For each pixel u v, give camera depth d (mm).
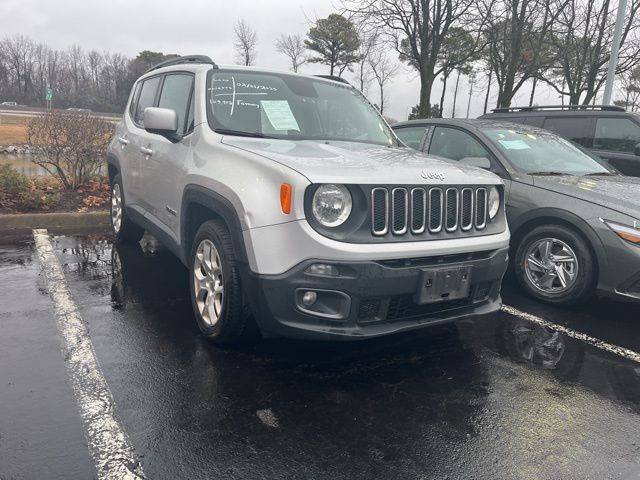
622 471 2492
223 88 4141
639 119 7223
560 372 3494
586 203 4547
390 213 3016
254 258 3033
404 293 3062
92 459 2393
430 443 2645
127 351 3461
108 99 79188
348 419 2814
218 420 2740
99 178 8492
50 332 3686
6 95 79688
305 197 2877
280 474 2363
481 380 3328
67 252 5816
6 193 7355
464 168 3645
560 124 7852
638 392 3277
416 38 17266
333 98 4680
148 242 6430
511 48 18188
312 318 2961
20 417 2672
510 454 2584
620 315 4664
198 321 3730
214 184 3393
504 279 5586
